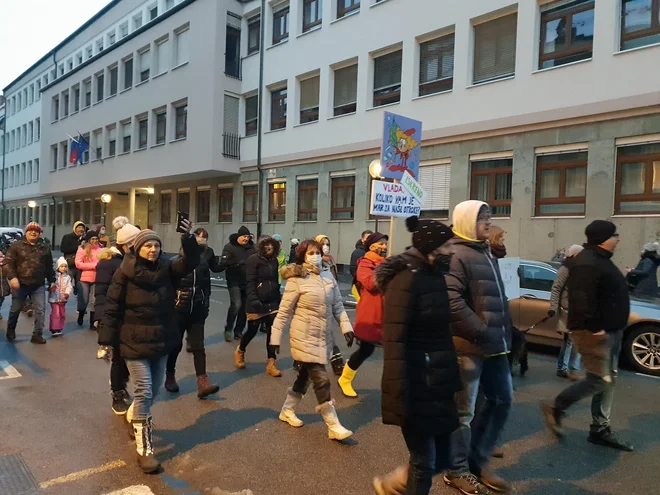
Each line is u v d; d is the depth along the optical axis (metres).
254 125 22.38
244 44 22.64
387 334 2.78
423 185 16.14
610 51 12.20
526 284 8.20
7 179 48.53
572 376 6.38
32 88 43.38
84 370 6.61
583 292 4.15
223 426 4.75
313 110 20.00
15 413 5.03
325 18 19.17
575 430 4.77
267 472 3.82
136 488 3.55
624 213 12.12
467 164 14.95
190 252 4.13
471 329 3.33
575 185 12.96
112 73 28.75
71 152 31.38
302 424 4.79
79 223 12.35
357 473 3.81
